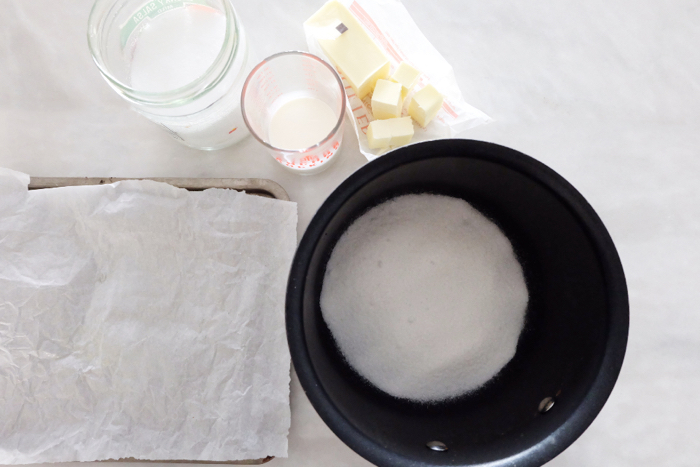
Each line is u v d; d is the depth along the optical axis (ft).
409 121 1.57
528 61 1.72
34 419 1.57
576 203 1.24
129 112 1.71
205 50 1.56
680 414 1.62
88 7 1.72
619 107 1.71
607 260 1.24
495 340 1.45
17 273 1.61
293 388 1.61
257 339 1.59
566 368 1.32
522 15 1.72
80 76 1.72
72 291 1.61
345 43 1.61
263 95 1.66
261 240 1.62
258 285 1.61
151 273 1.62
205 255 1.62
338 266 1.48
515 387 1.41
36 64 1.72
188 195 1.60
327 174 1.70
